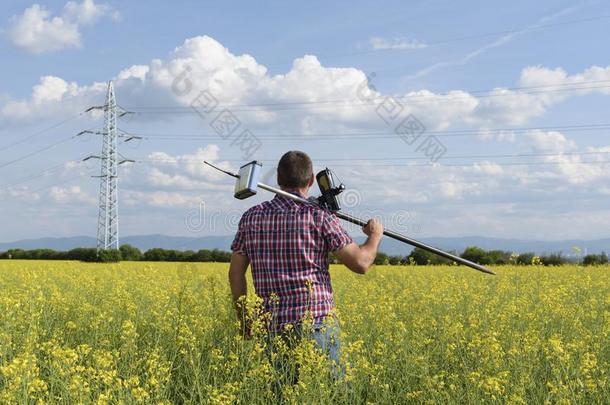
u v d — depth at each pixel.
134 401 3.75
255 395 4.21
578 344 5.11
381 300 7.65
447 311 7.67
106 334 6.10
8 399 3.58
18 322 5.61
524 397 4.29
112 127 53.56
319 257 4.42
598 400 4.31
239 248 4.59
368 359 5.28
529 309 8.34
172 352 5.62
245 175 4.29
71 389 3.77
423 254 23.78
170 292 9.16
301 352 4.02
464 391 4.47
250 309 4.36
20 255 50.34
